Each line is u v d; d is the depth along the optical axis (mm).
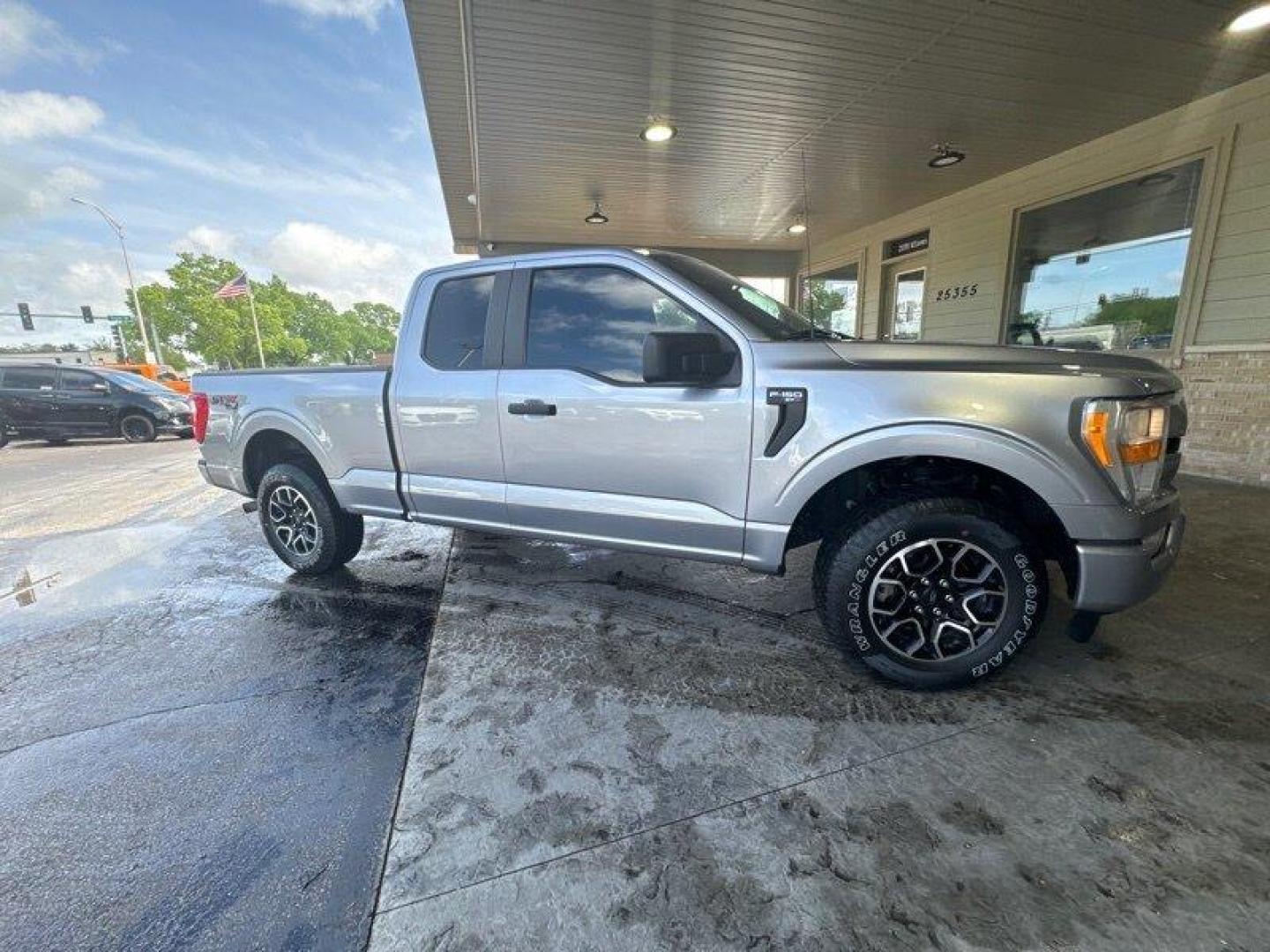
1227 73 4617
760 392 2240
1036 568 2113
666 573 3590
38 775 1950
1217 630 2656
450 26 4066
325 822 1713
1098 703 2164
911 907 1400
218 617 3146
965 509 2115
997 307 7191
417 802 1779
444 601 3262
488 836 1646
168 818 1745
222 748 2059
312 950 1338
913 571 2227
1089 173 6016
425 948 1334
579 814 1717
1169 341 5535
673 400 2371
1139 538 1985
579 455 2605
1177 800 1698
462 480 2957
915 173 6871
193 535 4824
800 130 5668
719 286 2611
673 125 5562
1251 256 4895
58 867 1582
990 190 7148
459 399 2840
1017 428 1976
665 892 1458
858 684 2344
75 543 4625
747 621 2922
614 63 4469
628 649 2670
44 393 11148
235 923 1409
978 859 1526
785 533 2293
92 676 2570
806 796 1759
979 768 1851
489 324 2809
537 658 2605
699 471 2389
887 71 4586
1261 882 1431
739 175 6875
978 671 2209
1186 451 5477
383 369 3125
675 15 3891
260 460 3752
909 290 8758
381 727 2154
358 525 3709
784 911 1400
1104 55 4344
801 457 2203
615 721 2145
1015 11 3826
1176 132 5277
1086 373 1991
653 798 1771
